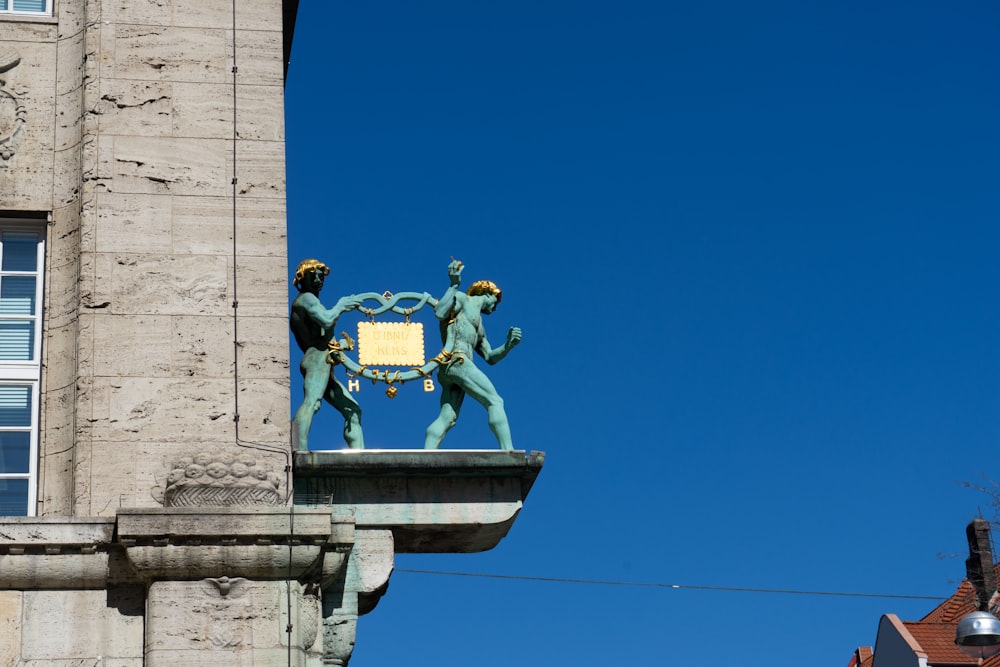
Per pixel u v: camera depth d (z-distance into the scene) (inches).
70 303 761.6
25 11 825.5
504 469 766.5
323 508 703.1
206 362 749.3
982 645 1036.5
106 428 730.2
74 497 719.7
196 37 807.7
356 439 776.9
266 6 821.9
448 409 790.5
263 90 803.4
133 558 687.7
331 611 735.7
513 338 808.3
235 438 738.8
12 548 690.8
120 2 808.9
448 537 776.9
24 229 784.3
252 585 697.0
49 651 687.1
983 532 1477.6
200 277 762.8
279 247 775.1
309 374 780.0
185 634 684.7
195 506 699.4
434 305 800.9
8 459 745.6
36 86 802.2
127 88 791.7
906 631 1708.9
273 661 687.1
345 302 789.2
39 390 756.6
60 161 790.5
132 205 770.2
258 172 788.0
